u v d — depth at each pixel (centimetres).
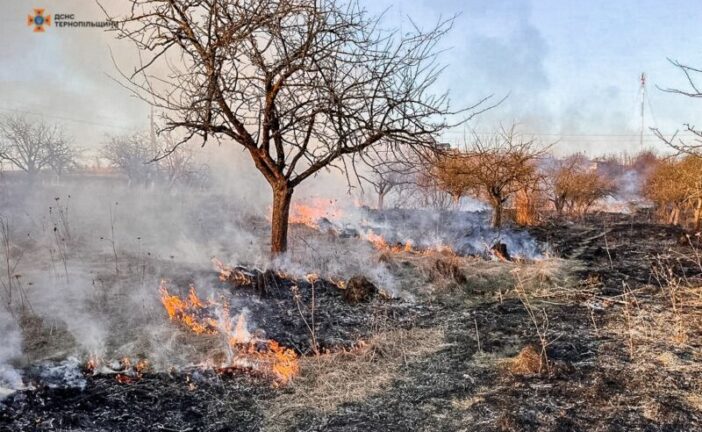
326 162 716
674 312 615
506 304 680
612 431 336
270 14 620
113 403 374
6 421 335
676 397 386
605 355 478
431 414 372
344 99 664
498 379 430
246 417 370
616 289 759
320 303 660
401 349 507
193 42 628
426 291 742
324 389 415
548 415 360
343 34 676
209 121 666
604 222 1864
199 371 438
